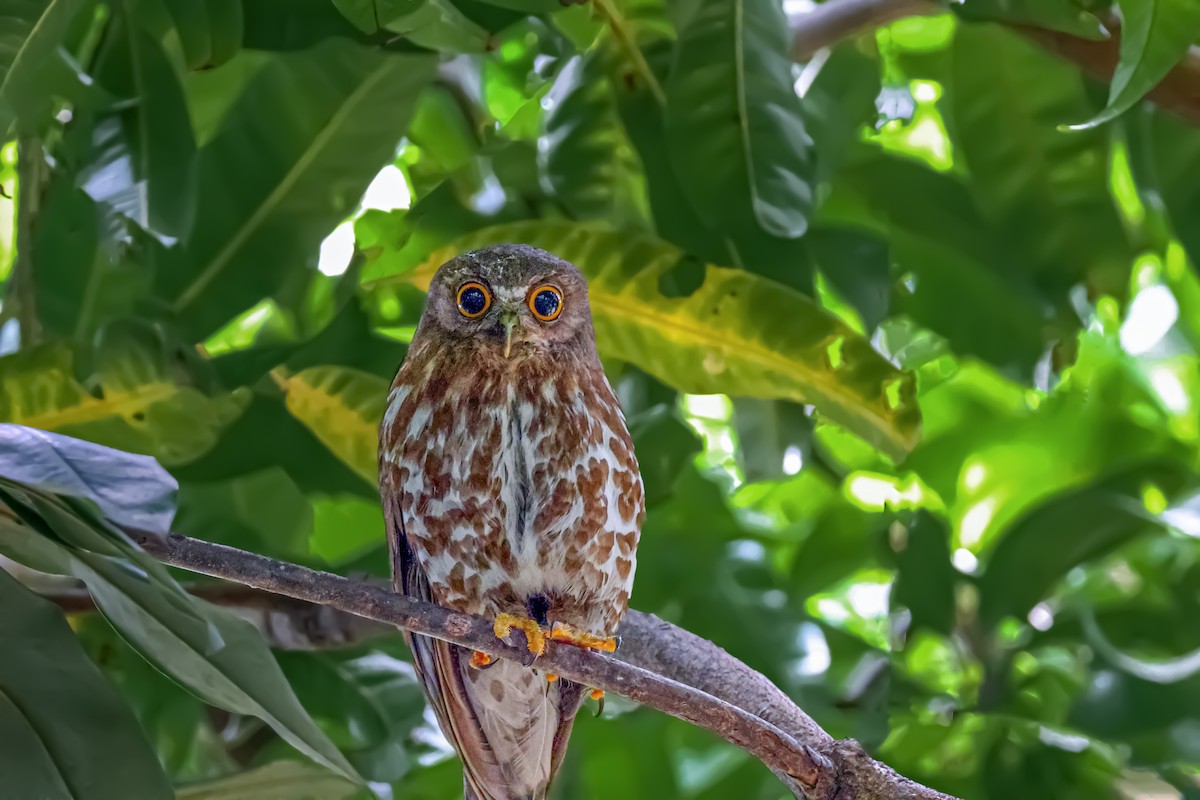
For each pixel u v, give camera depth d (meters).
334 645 4.93
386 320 5.40
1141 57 3.68
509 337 4.06
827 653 5.72
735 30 4.38
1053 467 7.02
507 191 5.03
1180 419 7.19
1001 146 5.30
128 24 4.24
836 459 6.88
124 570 2.91
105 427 4.56
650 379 5.29
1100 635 5.21
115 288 4.96
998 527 7.09
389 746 5.17
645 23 4.68
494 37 4.21
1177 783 5.12
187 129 4.32
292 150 4.72
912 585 5.36
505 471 4.07
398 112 4.76
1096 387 7.01
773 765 3.44
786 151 4.40
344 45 4.66
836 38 5.02
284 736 3.03
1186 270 6.78
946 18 6.01
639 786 5.84
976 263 5.40
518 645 3.44
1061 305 5.34
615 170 4.92
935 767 5.45
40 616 3.24
